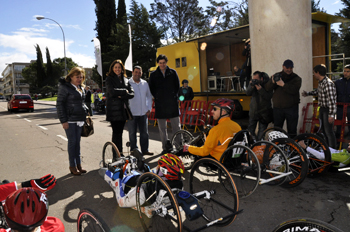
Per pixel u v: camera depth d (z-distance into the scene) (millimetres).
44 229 1640
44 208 1290
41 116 17250
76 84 4695
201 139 4551
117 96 5035
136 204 2795
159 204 2529
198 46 10789
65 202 3764
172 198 2326
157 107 5910
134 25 31469
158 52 13094
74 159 4883
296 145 3740
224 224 2816
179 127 6184
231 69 12633
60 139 8602
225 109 3617
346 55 24516
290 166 4105
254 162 3615
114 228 3020
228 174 2895
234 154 3652
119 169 3367
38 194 1312
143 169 3412
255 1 6074
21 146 7703
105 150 4848
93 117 15086
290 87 4832
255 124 5605
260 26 6027
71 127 4746
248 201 3527
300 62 5863
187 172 4766
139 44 32062
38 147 7480
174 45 11945
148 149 6277
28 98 21609
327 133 5191
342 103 5426
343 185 3922
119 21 35125
